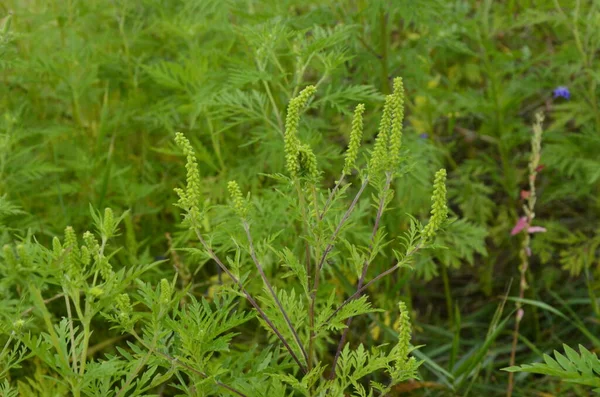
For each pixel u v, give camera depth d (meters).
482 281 1.59
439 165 1.53
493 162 1.61
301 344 0.91
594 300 1.31
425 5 1.33
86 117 1.63
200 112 1.36
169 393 1.29
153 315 0.86
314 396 0.92
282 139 1.28
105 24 1.71
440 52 1.54
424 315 1.58
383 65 1.39
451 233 1.41
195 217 0.89
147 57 1.64
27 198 1.42
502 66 1.69
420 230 0.90
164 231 1.52
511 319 1.51
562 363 0.89
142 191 1.44
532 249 1.53
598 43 1.49
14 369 1.20
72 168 1.48
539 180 1.73
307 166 0.88
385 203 0.91
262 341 1.37
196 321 0.90
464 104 1.57
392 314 1.36
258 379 0.92
